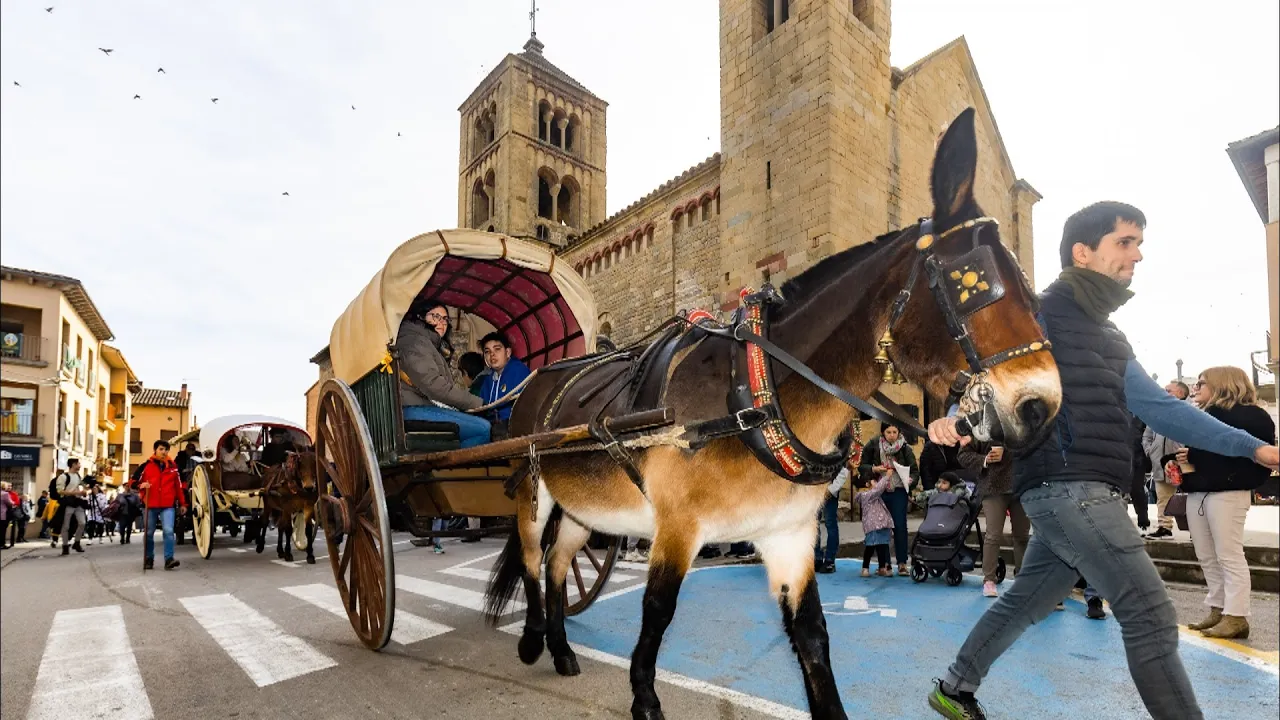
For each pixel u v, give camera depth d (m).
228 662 4.70
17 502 18.20
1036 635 5.24
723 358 3.02
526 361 6.87
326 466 5.41
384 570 4.38
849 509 13.25
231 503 12.44
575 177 30.17
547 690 4.04
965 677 3.14
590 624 5.76
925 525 7.62
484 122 31.33
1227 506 5.14
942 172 2.45
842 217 13.09
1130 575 2.54
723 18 15.55
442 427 5.00
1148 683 2.51
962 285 2.29
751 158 14.55
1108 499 2.62
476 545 12.02
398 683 4.18
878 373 2.67
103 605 7.07
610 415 3.40
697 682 4.18
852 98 13.68
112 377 46.19
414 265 4.96
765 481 2.80
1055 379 2.19
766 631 5.46
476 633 5.36
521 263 5.39
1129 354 2.81
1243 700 3.86
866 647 5.00
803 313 2.87
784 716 3.62
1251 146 13.76
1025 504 2.79
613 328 19.45
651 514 3.32
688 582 7.66
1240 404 5.06
